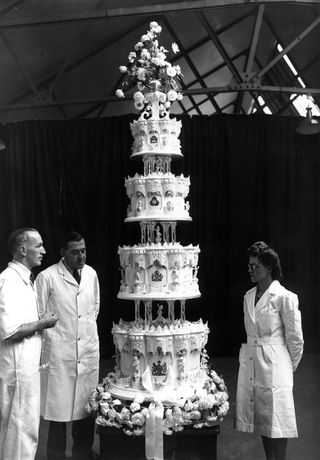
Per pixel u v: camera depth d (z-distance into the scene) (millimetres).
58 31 6492
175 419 3709
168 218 3992
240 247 7703
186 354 4012
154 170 4258
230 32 8086
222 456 4199
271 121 7730
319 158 7699
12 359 3266
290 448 4242
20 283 3334
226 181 7754
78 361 4000
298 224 7707
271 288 3631
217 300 7730
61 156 7648
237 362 7379
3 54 6691
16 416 3244
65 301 4004
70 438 4621
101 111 8344
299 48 7812
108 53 7188
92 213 7699
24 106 7082
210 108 10719
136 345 3951
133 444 3805
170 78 4293
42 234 7594
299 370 6684
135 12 5945
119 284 7695
